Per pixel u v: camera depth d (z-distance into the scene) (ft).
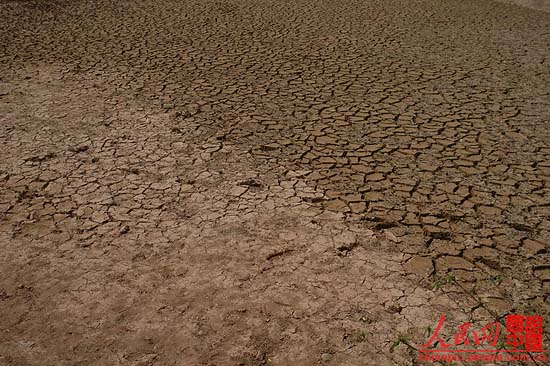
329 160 10.57
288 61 16.99
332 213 8.83
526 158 10.64
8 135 11.64
